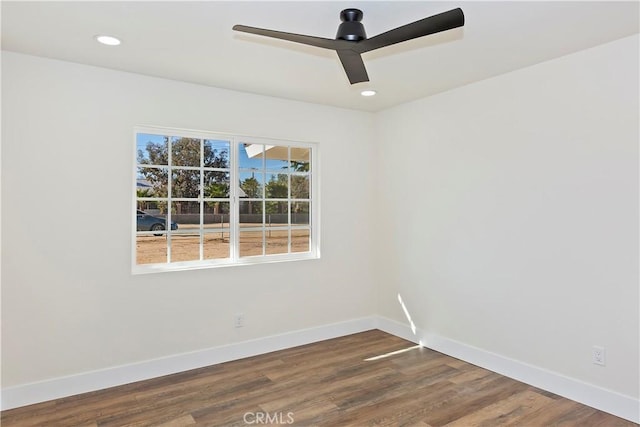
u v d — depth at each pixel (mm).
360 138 4410
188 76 3221
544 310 2979
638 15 2219
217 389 3012
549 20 2271
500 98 3240
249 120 3691
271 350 3807
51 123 2854
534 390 2975
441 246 3762
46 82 2836
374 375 3262
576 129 2781
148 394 2926
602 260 2668
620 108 2570
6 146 2721
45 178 2838
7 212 2727
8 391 2709
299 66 2992
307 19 2230
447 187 3689
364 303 4449
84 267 2973
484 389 3000
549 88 2920
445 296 3729
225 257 3678
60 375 2885
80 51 2711
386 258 4398
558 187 2883
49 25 2312
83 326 2967
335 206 4242
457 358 3605
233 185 3715
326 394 2934
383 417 2615
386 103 4094
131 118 3143
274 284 3842
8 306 2727
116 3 2062
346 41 1935
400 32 1814
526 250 3084
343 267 4293
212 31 2396
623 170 2566
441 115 3734
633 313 2537
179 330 3346
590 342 2730
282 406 2762
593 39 2549
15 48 2660
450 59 2877
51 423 2535
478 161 3416
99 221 3025
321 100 3963
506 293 3225
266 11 2143
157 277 3254
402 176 4176
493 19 2250
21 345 2762
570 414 2635
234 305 3615
